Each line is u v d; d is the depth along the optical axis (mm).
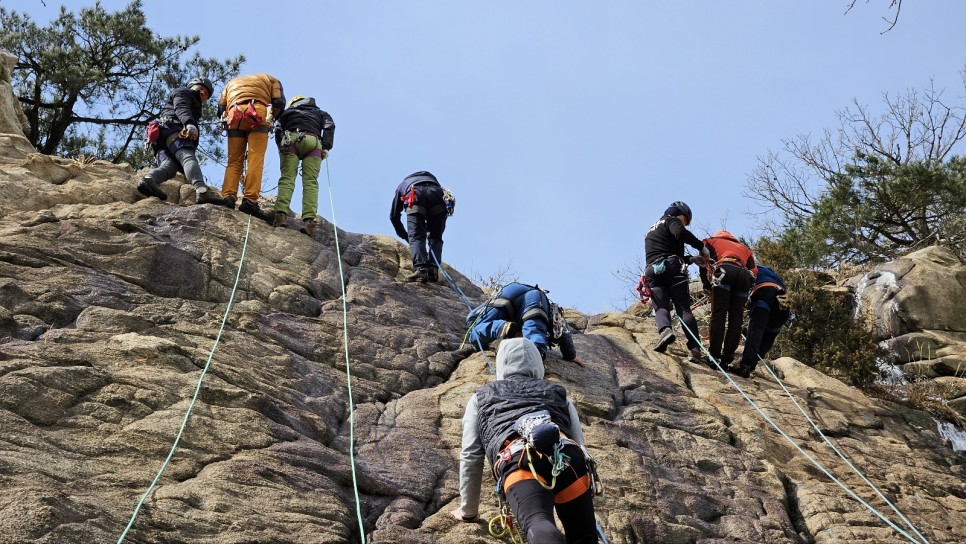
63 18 16312
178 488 4754
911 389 9938
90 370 5367
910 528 6648
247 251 8070
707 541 5883
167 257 7352
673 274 8992
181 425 5270
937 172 18281
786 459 7320
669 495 6219
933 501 7223
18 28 16141
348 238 9484
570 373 7770
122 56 16625
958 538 6758
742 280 8930
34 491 4262
